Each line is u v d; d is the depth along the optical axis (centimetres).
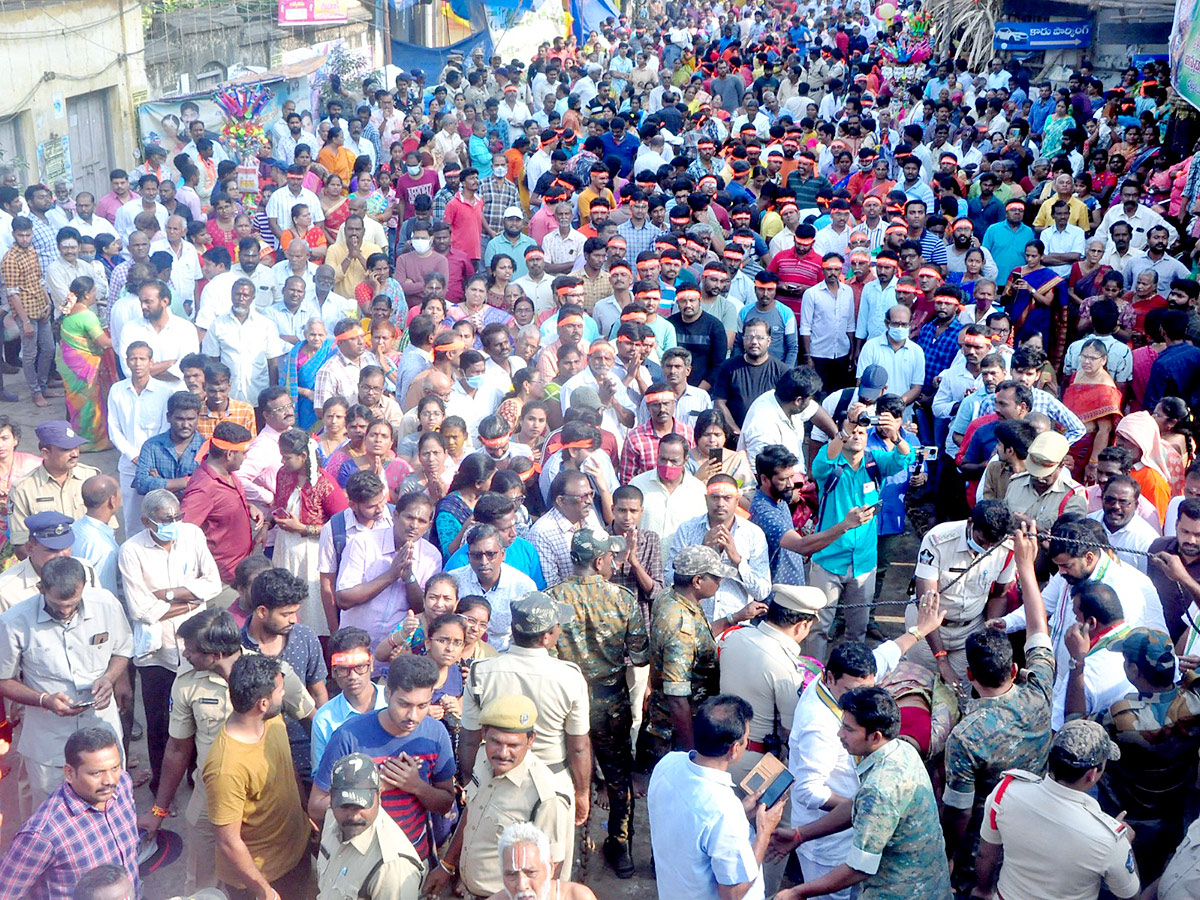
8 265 1213
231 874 508
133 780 692
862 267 1146
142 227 1270
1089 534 579
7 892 468
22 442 1162
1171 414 773
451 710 569
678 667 588
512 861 413
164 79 2083
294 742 574
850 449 738
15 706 629
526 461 777
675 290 1108
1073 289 1216
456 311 1100
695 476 778
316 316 1109
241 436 722
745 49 2948
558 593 595
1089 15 2461
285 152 1855
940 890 469
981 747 512
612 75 2783
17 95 1694
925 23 2939
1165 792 521
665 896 464
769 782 480
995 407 861
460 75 2458
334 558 691
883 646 586
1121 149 1759
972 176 1669
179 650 655
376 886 453
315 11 2412
